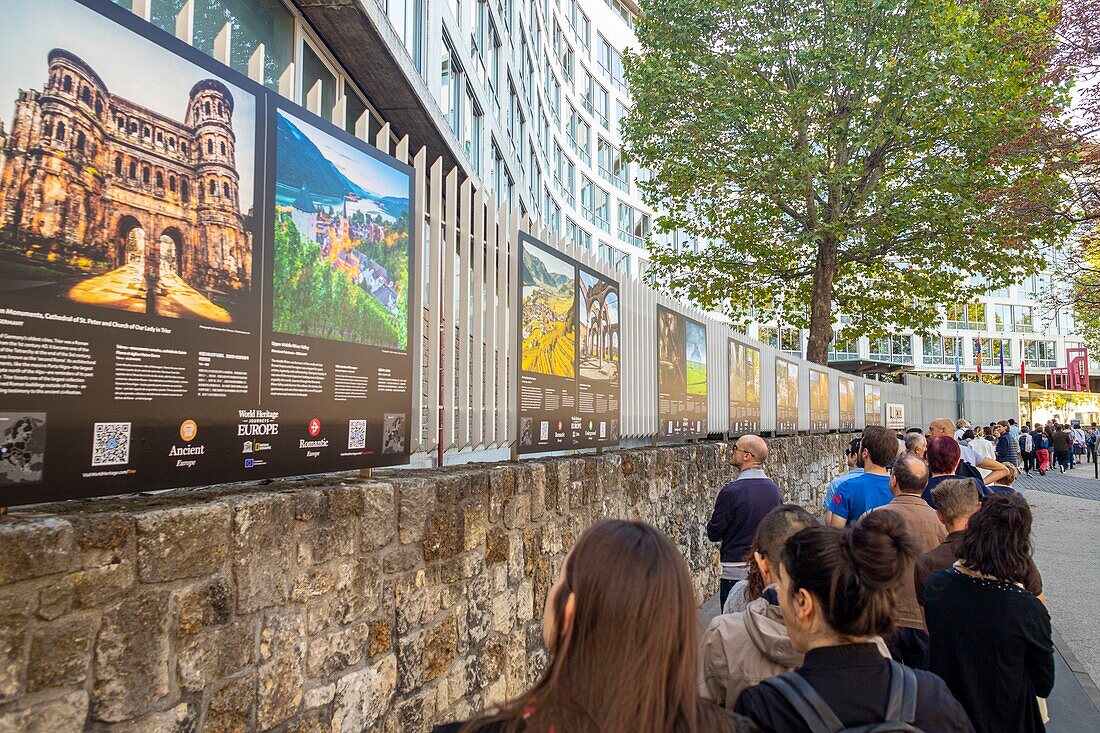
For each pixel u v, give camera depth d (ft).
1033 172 50.47
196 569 7.48
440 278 13.66
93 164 7.16
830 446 52.44
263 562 8.32
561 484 16.39
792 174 55.06
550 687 4.13
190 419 8.06
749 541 16.20
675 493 24.53
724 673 7.25
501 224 15.89
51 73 6.79
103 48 7.29
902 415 88.07
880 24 53.01
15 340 6.43
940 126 52.80
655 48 60.03
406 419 11.95
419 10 35.83
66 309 6.86
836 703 5.31
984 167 54.95
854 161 57.82
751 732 4.57
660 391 24.95
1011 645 9.25
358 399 10.81
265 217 9.24
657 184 63.21
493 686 13.25
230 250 8.68
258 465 8.93
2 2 6.41
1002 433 66.69
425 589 11.34
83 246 7.03
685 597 4.25
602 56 131.23
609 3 134.31
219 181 8.59
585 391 18.98
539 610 15.15
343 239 10.62
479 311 14.94
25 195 6.54
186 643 7.34
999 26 51.65
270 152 9.39
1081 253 56.29
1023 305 206.08
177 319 7.97
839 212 59.26
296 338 9.64
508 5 68.54
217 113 8.63
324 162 10.36
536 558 15.10
